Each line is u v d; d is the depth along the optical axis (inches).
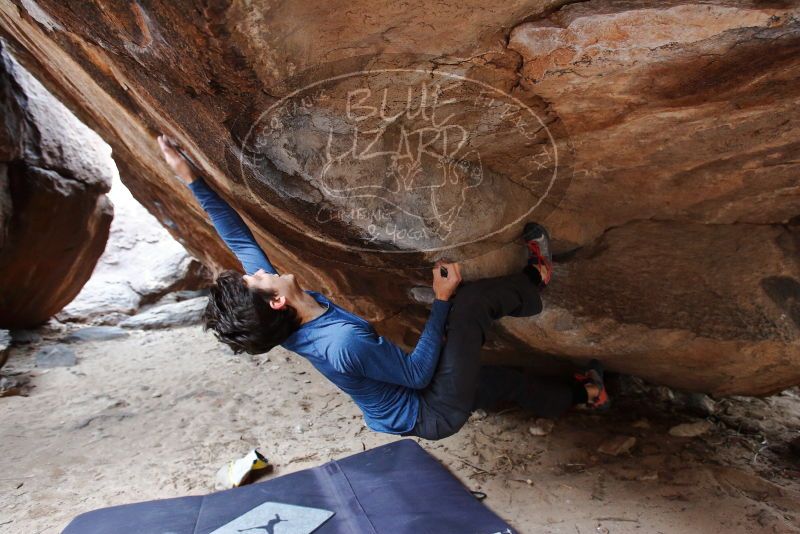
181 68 54.8
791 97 59.1
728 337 89.5
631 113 63.1
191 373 170.9
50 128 191.9
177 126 68.9
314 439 125.7
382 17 46.8
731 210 87.3
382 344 72.1
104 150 216.7
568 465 109.0
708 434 118.6
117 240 304.2
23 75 187.2
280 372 166.6
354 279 111.0
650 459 109.2
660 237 95.0
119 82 74.8
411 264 87.2
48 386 164.4
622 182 82.5
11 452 122.6
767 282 87.7
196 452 121.6
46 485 109.7
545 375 134.3
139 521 93.6
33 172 184.9
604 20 48.5
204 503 99.0
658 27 48.7
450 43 50.8
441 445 119.3
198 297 287.3
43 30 76.6
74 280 223.0
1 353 175.3
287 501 98.0
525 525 91.8
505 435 121.8
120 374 173.9
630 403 134.4
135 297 271.4
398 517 91.9
